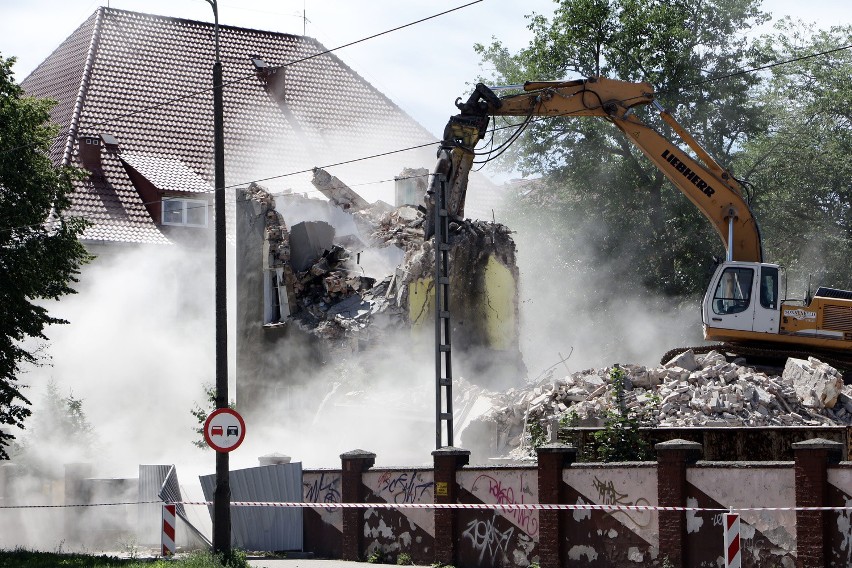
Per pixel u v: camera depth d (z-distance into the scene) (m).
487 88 69.94
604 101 71.69
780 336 69.06
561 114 71.19
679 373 59.47
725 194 72.31
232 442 48.12
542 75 113.25
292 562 50.72
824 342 68.38
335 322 80.62
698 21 113.88
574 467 43.88
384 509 50.88
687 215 113.38
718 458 48.53
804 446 37.50
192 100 123.88
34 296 68.12
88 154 111.62
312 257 88.69
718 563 39.47
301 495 54.31
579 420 54.47
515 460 54.22
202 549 52.19
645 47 110.25
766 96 126.44
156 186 108.75
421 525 49.28
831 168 121.00
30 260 66.00
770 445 47.97
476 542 46.88
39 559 51.53
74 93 119.62
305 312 84.44
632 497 42.12
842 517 36.69
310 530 54.12
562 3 111.94
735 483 39.44
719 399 55.94
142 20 130.38
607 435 49.62
